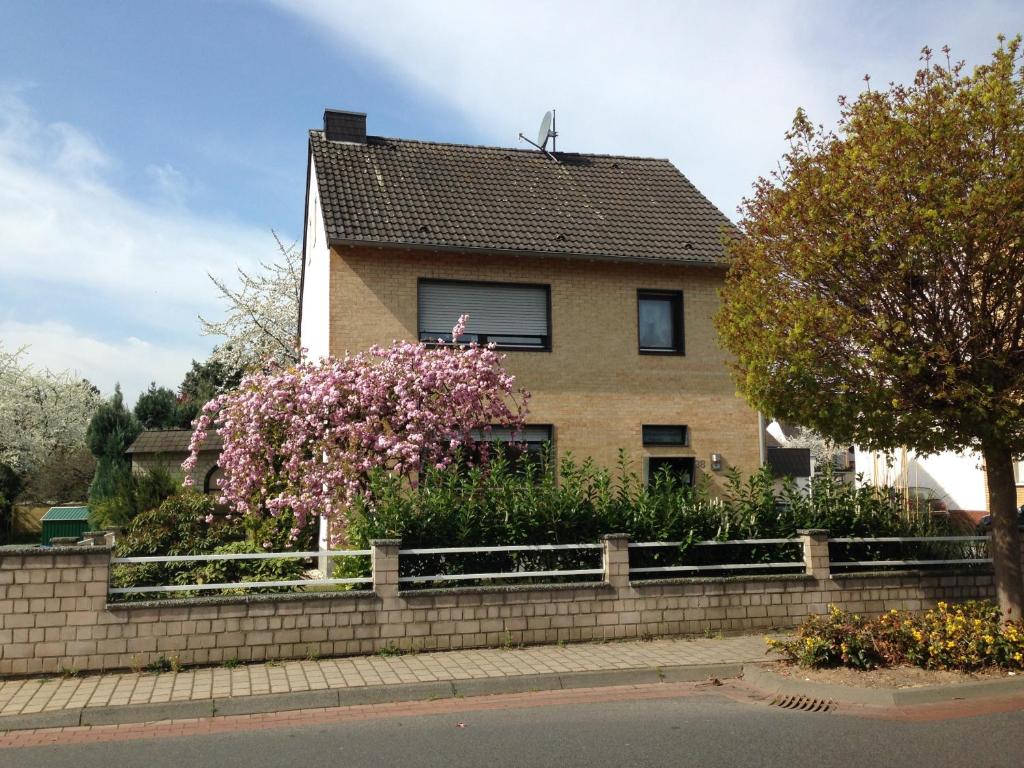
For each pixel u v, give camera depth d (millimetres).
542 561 10219
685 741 6477
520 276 15961
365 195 16344
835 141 9359
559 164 19312
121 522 19688
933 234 8180
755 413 16797
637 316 16500
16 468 37531
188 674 8242
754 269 9672
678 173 19875
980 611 9078
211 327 30922
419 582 9766
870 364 8680
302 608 8859
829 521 11164
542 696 7965
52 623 8172
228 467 12859
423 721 7090
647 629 9914
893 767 5855
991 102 8422
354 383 12461
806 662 8461
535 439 15742
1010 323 8594
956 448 9023
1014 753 6148
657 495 10961
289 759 6062
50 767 5906
